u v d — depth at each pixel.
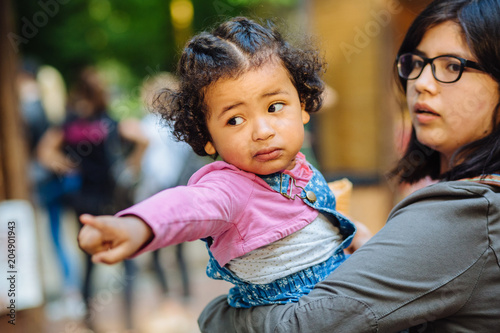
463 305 0.93
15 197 3.01
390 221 1.00
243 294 1.05
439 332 0.97
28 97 4.15
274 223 0.98
